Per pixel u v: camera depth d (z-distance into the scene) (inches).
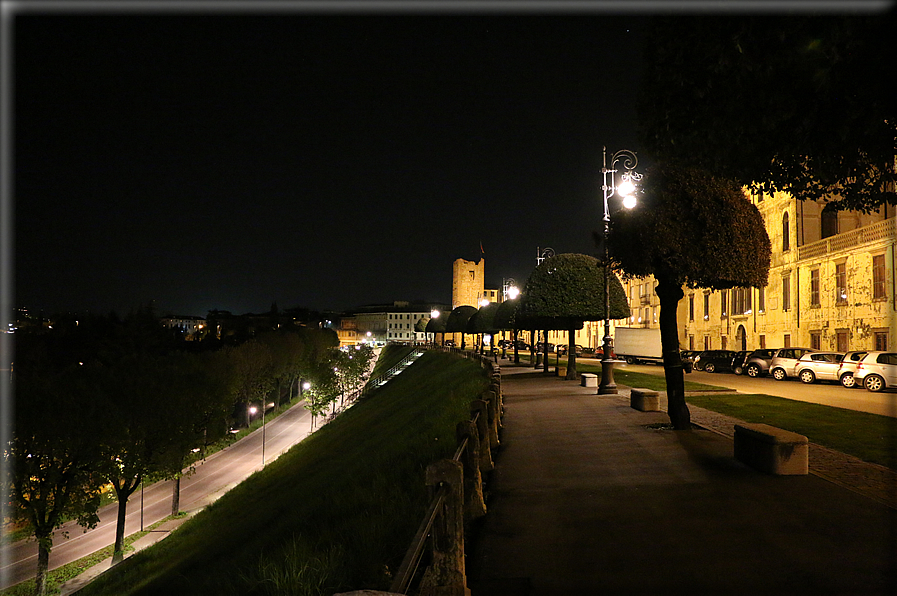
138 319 3139.8
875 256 1262.3
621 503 286.8
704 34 260.5
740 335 1844.2
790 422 542.3
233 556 479.5
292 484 1042.1
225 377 2043.6
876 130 225.9
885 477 325.1
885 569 197.9
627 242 485.1
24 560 1311.5
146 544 1338.6
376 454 673.6
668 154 334.0
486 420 378.9
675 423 496.7
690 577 196.4
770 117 250.4
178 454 1462.8
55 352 2783.0
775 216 1659.7
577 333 3476.9
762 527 243.8
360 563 230.1
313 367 2989.7
